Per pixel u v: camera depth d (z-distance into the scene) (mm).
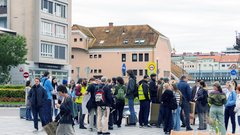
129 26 95562
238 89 18375
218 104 17188
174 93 19234
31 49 70312
